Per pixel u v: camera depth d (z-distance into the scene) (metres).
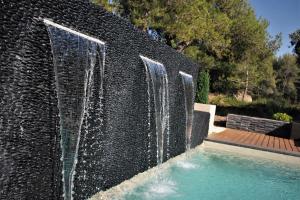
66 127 3.83
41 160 3.53
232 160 9.41
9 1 2.93
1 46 2.91
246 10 21.27
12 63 3.04
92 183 4.76
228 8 20.45
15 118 3.15
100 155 4.88
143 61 5.91
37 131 3.42
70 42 3.79
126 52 5.30
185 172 7.48
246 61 22.11
